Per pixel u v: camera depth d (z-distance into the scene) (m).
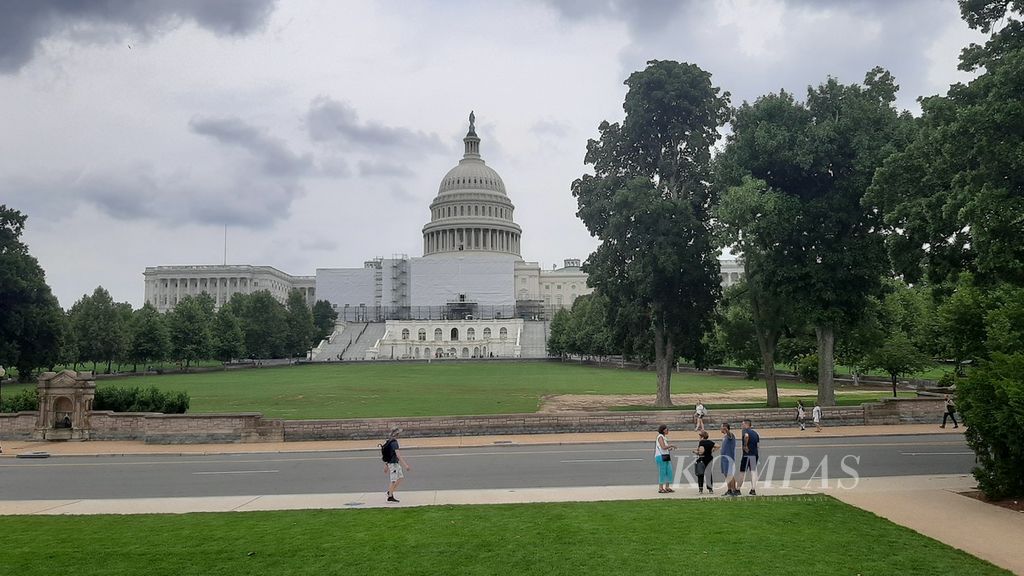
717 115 53.97
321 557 13.72
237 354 129.12
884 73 44.78
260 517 17.73
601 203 53.31
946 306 25.22
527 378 93.25
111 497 22.23
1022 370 19.08
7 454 33.16
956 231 30.09
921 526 16.48
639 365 119.50
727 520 16.62
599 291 55.69
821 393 46.19
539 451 32.22
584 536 15.16
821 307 44.12
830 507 18.22
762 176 45.97
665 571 12.67
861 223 44.44
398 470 20.39
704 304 52.91
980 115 26.38
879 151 40.19
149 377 99.75
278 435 36.66
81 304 110.75
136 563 13.47
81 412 37.91
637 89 52.78
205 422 36.66
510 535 15.33
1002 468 19.16
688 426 39.22
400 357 176.50
